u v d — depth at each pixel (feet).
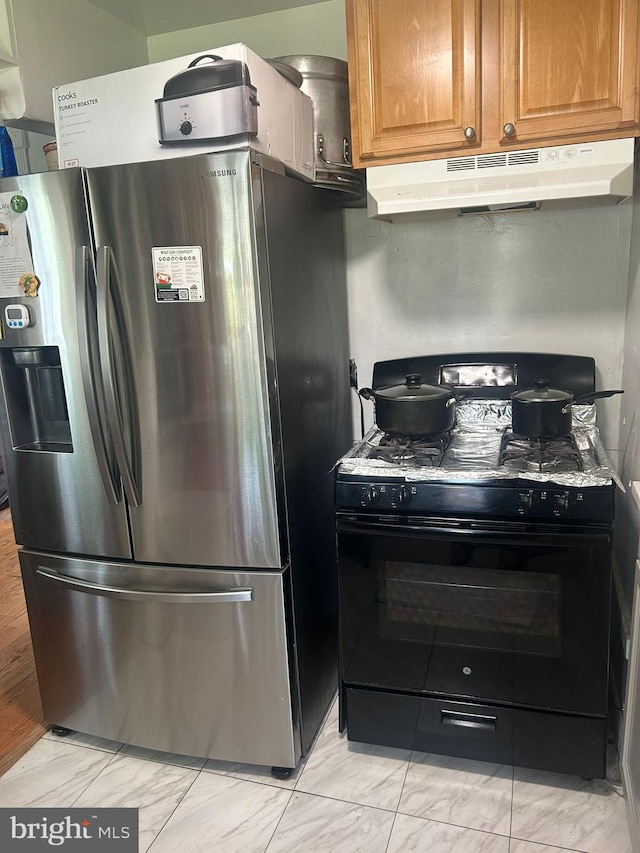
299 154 6.02
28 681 7.86
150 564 6.02
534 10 5.37
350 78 5.99
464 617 5.66
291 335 5.85
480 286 7.26
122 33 7.66
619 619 6.33
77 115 5.65
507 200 5.71
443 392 6.11
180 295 5.30
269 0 7.18
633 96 5.28
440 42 5.65
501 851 5.21
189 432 5.56
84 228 5.42
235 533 5.67
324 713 6.89
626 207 6.63
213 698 6.10
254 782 6.11
